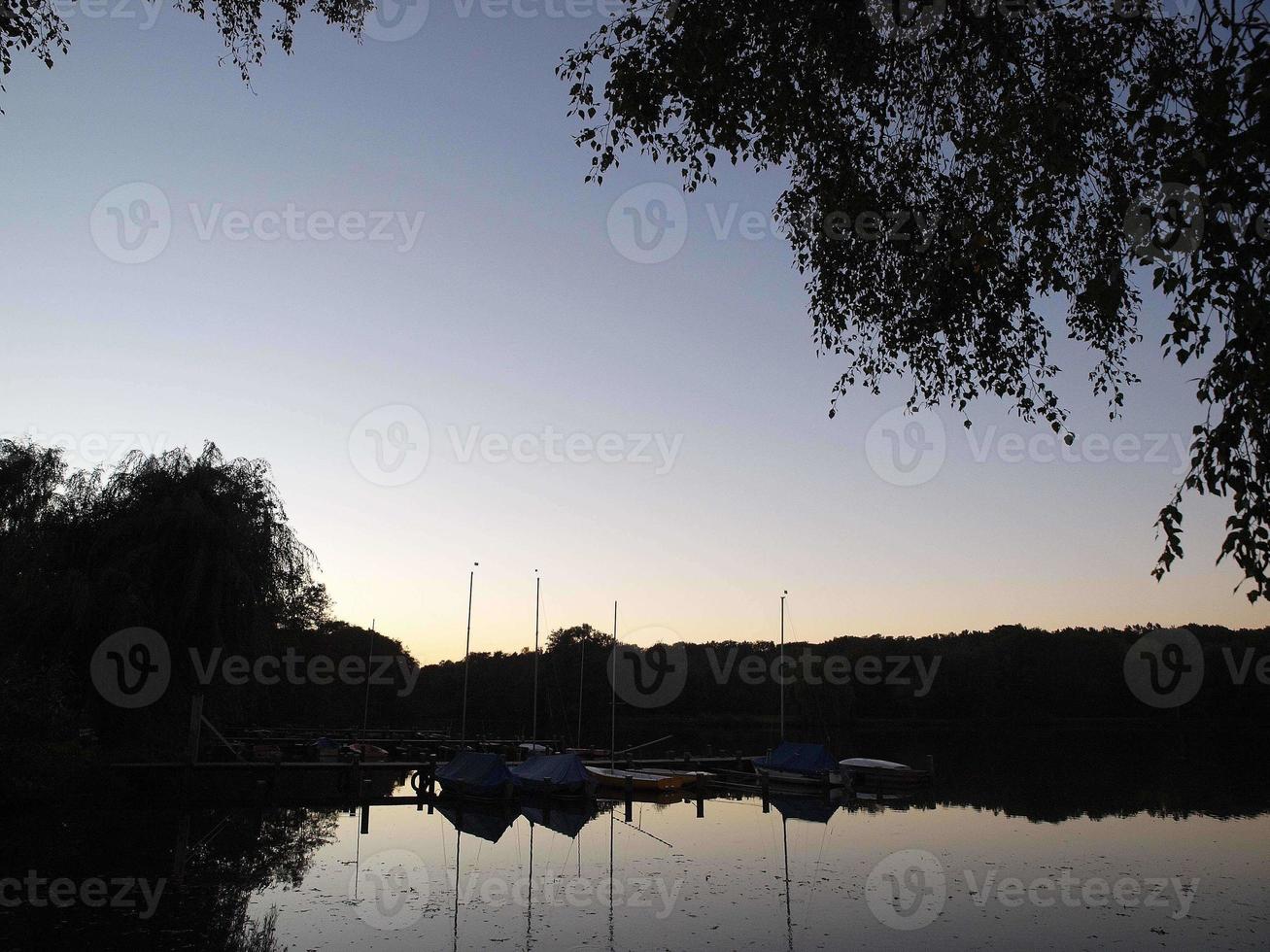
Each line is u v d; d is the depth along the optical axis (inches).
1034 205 309.4
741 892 617.3
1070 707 3041.3
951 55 313.3
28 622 940.0
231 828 865.5
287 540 1180.5
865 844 825.5
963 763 1764.3
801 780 1309.1
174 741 1113.4
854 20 306.7
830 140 344.8
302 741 1610.5
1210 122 196.4
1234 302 194.7
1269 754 1942.7
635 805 1155.3
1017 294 345.7
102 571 969.5
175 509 1018.7
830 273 377.1
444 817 1010.7
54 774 888.3
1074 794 1234.0
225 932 501.0
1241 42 196.2
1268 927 525.0
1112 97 304.7
